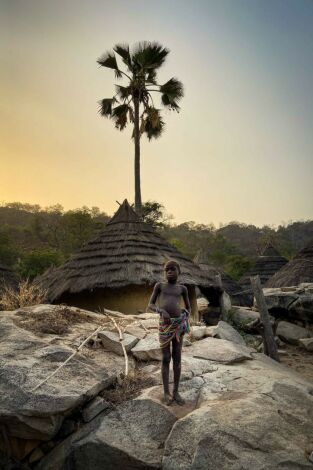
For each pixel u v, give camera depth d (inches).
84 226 2032.5
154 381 173.2
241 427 126.3
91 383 156.8
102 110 796.6
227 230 4995.1
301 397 156.9
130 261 386.3
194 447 121.7
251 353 230.8
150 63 746.2
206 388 162.6
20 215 4569.4
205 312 466.9
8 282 551.2
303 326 382.0
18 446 146.8
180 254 450.6
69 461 137.6
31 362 160.1
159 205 1651.1
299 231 4468.5
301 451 119.5
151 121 783.1
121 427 141.9
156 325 240.7
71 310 246.2
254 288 306.7
